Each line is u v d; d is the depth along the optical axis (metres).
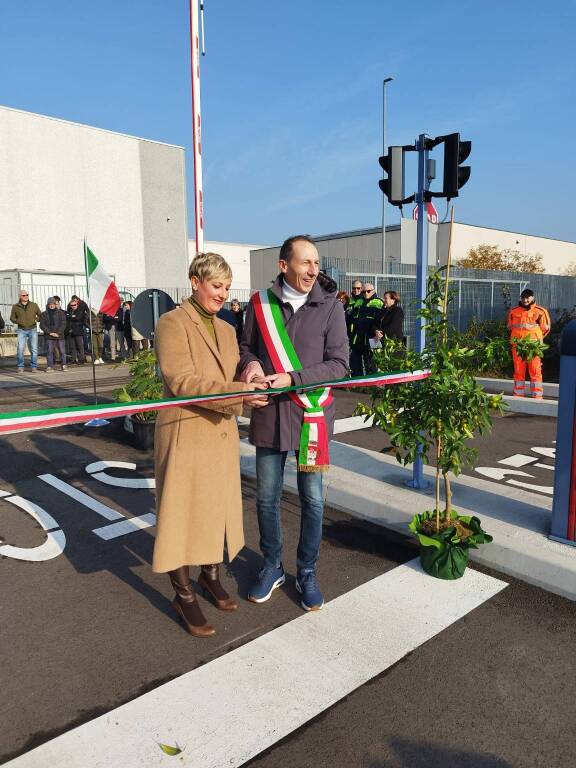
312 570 3.05
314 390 2.85
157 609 3.03
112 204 25.44
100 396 9.80
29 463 5.71
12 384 11.34
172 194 27.53
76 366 14.90
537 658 2.61
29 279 19.44
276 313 2.88
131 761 2.02
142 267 26.66
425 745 2.11
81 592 3.21
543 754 2.07
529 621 2.90
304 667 2.53
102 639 2.75
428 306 3.44
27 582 3.33
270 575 3.09
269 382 2.63
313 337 2.87
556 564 3.17
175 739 2.12
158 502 2.68
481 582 3.28
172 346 2.61
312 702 2.31
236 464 2.87
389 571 3.41
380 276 13.63
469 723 2.21
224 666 2.53
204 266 2.66
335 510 4.38
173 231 27.69
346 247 39.12
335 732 2.16
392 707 2.29
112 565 3.54
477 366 3.55
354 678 2.46
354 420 7.70
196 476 2.65
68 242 24.19
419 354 3.44
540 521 3.72
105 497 4.75
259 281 43.25
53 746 2.09
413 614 2.94
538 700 2.34
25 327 13.59
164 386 2.71
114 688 2.40
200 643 2.71
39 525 4.17
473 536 3.28
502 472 5.49
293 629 2.81
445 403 3.19
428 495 4.21
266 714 2.25
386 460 5.21
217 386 2.52
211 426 2.67
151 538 3.95
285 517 4.28
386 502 4.09
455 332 3.52
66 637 2.77
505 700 2.34
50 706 2.29
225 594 3.01
